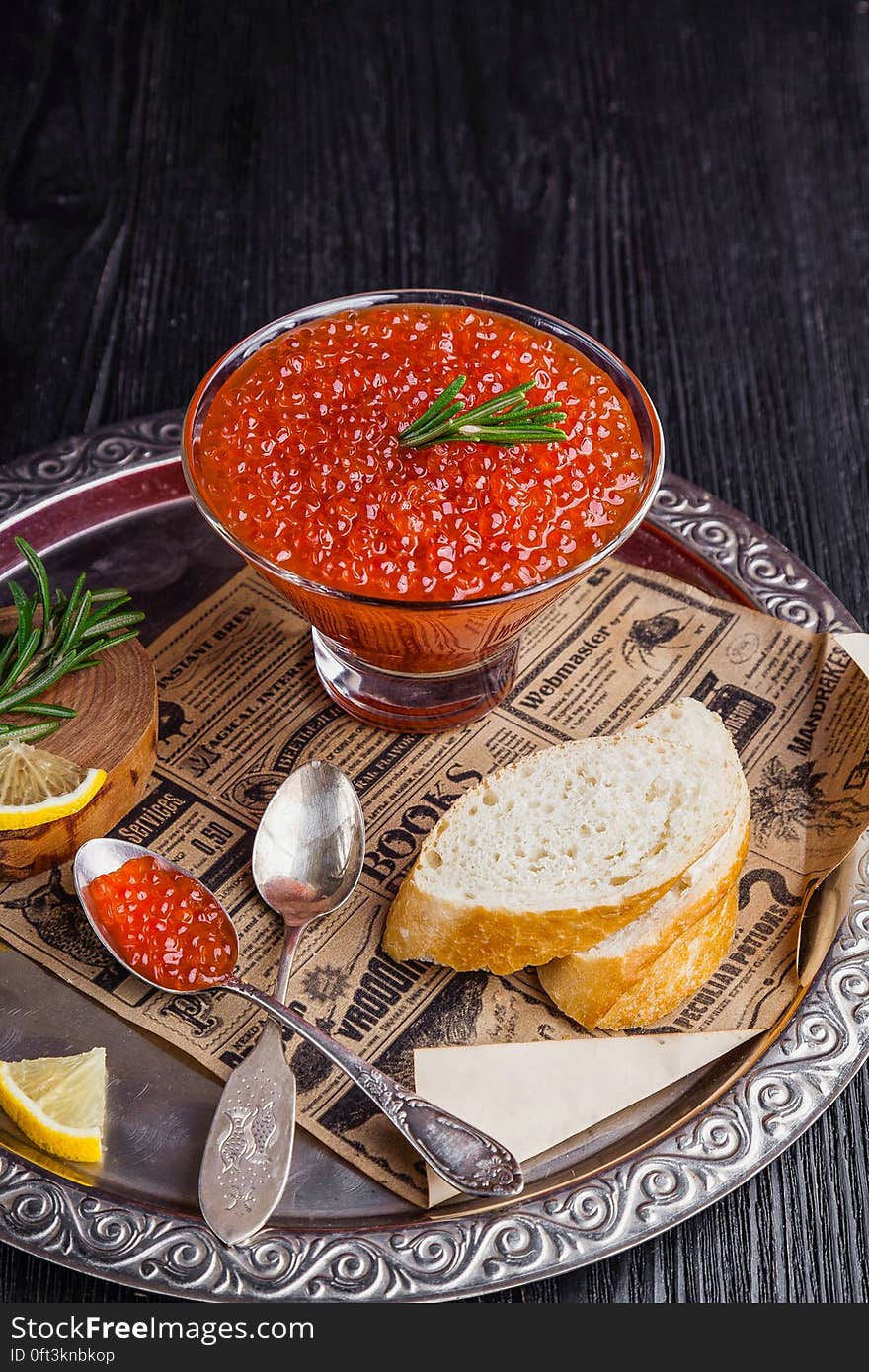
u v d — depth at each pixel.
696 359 0.96
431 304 0.81
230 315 0.97
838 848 0.76
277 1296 0.68
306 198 1.02
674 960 0.72
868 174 1.04
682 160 1.05
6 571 0.83
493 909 0.73
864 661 0.81
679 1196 0.70
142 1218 0.69
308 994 0.73
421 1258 0.68
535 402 0.77
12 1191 0.69
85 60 1.07
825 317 0.98
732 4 1.12
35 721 0.76
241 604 0.83
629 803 0.75
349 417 0.76
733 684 0.81
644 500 0.75
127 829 0.77
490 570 0.74
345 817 0.77
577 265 1.00
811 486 0.91
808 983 0.73
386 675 0.80
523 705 0.81
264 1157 0.69
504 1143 0.70
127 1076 0.72
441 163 1.04
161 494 0.86
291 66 1.08
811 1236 0.72
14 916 0.75
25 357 0.95
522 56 1.09
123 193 1.02
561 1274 0.69
